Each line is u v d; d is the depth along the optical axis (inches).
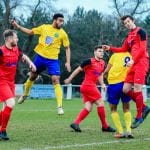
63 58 3097.9
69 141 505.4
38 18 2812.5
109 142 502.3
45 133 580.4
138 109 555.5
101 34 3201.3
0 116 519.8
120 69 561.3
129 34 559.5
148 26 3029.0
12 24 712.4
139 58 541.6
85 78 628.7
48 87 2122.3
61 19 713.6
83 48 3405.5
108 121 838.5
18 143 482.0
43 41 719.7
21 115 940.6
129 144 487.2
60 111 719.1
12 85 520.4
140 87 547.5
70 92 2003.0
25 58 530.0
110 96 560.4
